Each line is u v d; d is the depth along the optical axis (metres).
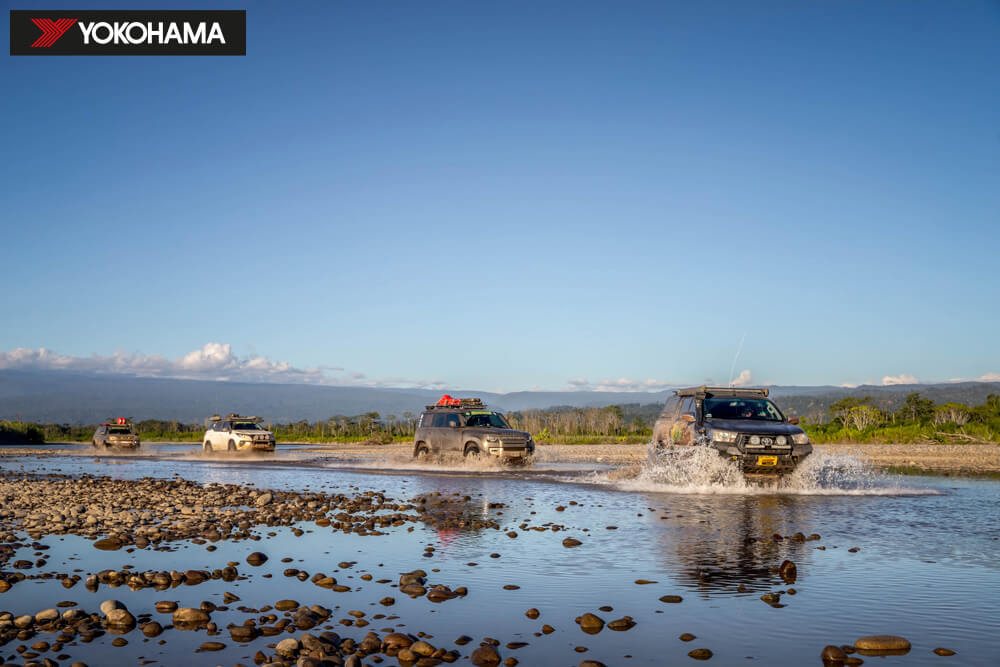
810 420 46.34
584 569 6.36
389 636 4.41
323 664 3.98
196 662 4.19
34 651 4.41
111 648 4.47
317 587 5.95
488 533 8.39
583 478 15.54
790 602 5.20
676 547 7.29
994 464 19.83
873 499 11.36
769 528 8.44
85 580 6.32
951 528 8.38
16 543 8.36
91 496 13.30
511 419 47.38
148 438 61.09
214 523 9.60
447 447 20.44
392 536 8.30
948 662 3.94
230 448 29.30
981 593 5.39
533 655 4.17
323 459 25.77
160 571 6.67
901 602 5.16
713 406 14.31
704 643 4.31
